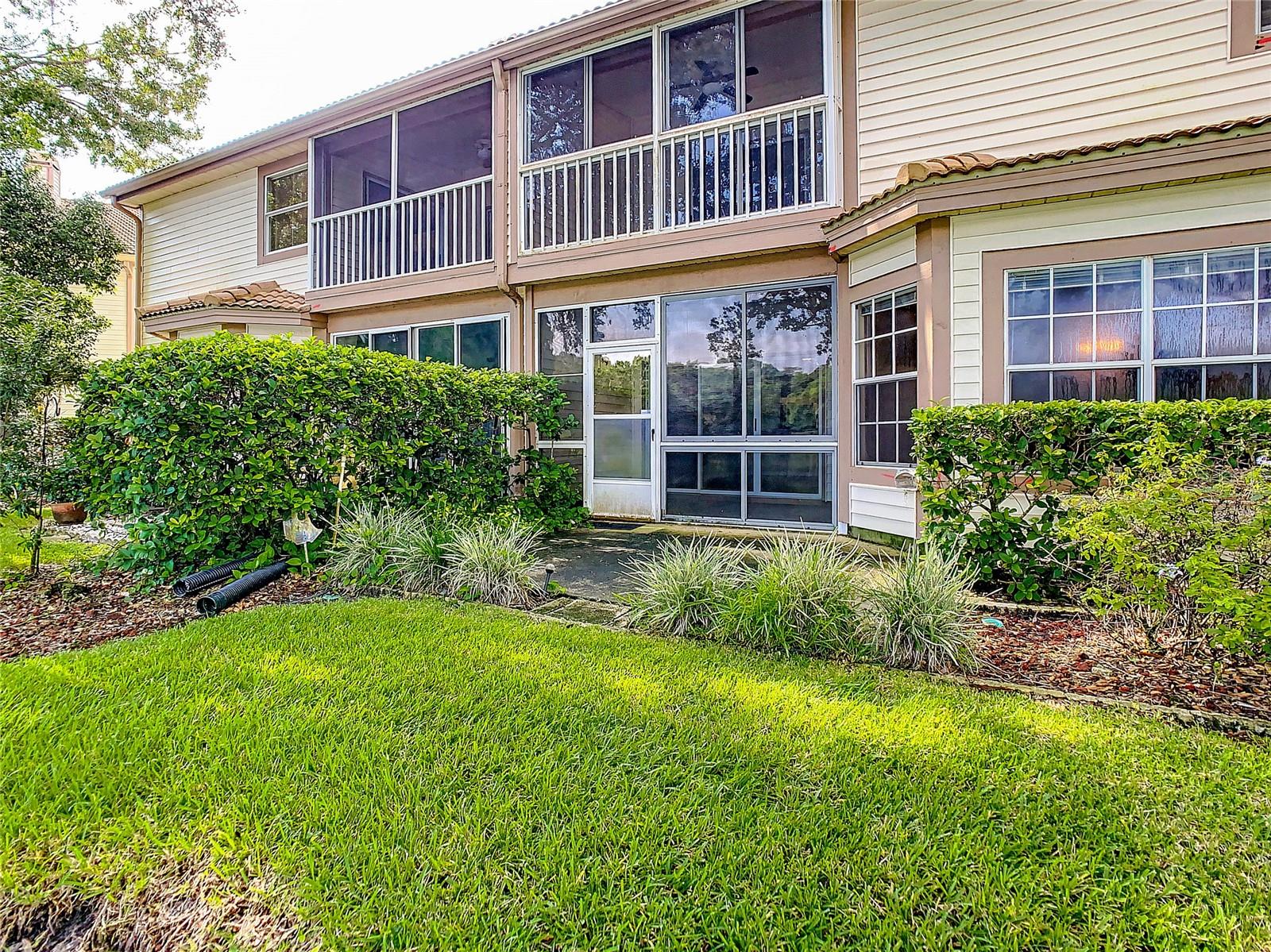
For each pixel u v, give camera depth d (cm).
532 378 776
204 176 1141
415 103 895
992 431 446
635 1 715
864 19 691
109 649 345
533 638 365
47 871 185
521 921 165
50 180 1698
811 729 258
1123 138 600
